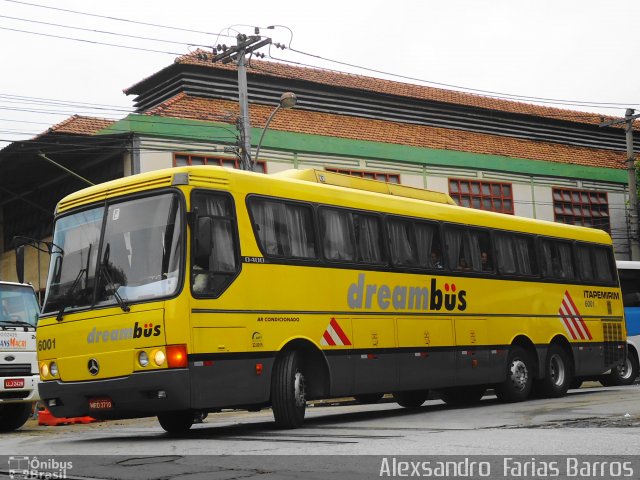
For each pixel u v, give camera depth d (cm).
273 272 1265
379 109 4006
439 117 4222
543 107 4781
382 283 1459
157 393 1129
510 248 1802
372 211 1479
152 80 3641
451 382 1588
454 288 1622
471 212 1717
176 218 1171
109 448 1111
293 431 1223
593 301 2027
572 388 2484
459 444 945
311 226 1355
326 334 1334
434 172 3856
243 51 2706
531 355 1823
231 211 1230
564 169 4331
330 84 3812
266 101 3653
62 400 1208
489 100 4591
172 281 1144
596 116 4916
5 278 3919
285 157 3425
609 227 4472
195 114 3244
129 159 3033
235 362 1184
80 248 1244
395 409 1791
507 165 4106
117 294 1174
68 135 2920
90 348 1182
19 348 1698
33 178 3497
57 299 1236
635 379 2761
